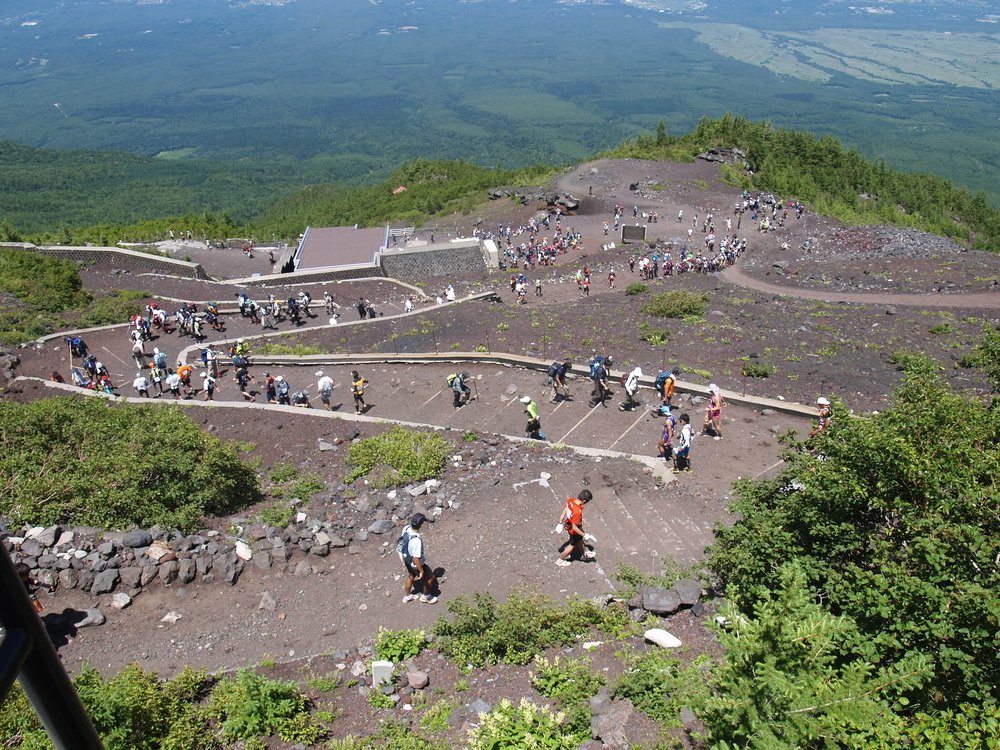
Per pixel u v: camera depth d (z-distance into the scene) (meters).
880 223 74.94
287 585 14.58
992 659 8.30
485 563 14.95
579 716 9.95
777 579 11.02
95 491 16.09
